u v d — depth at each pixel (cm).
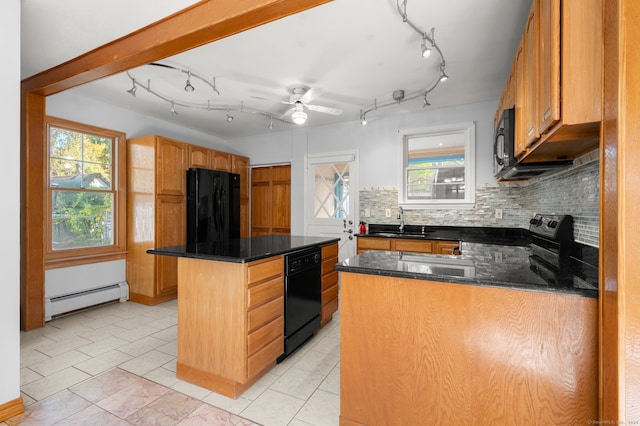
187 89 288
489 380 135
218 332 204
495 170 332
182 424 174
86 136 369
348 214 473
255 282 207
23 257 303
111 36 216
